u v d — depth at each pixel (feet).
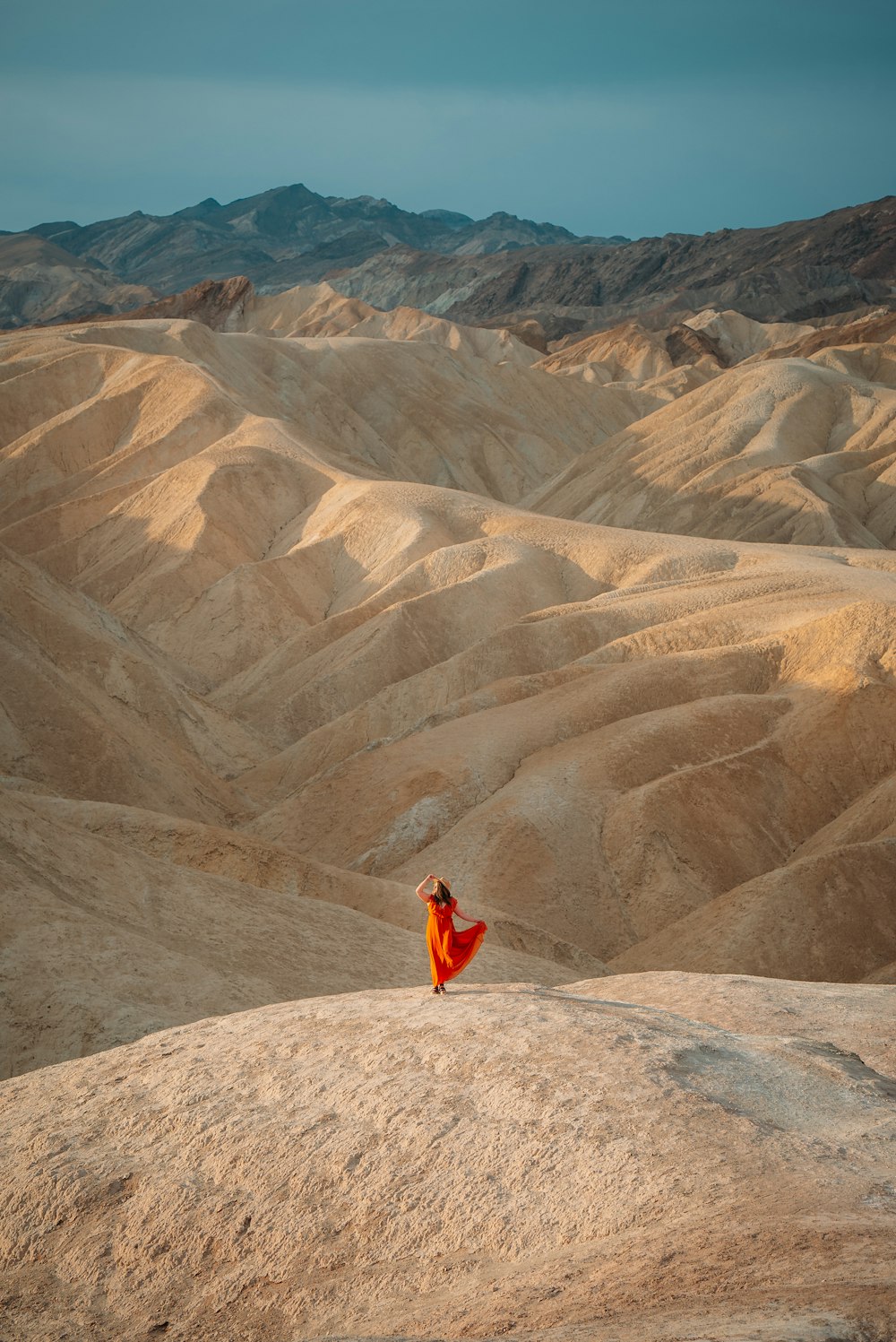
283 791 222.69
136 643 257.96
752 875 168.76
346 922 106.11
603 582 288.92
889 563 274.77
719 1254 23.80
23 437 404.36
